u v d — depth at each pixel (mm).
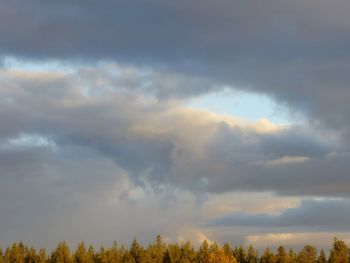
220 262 150875
